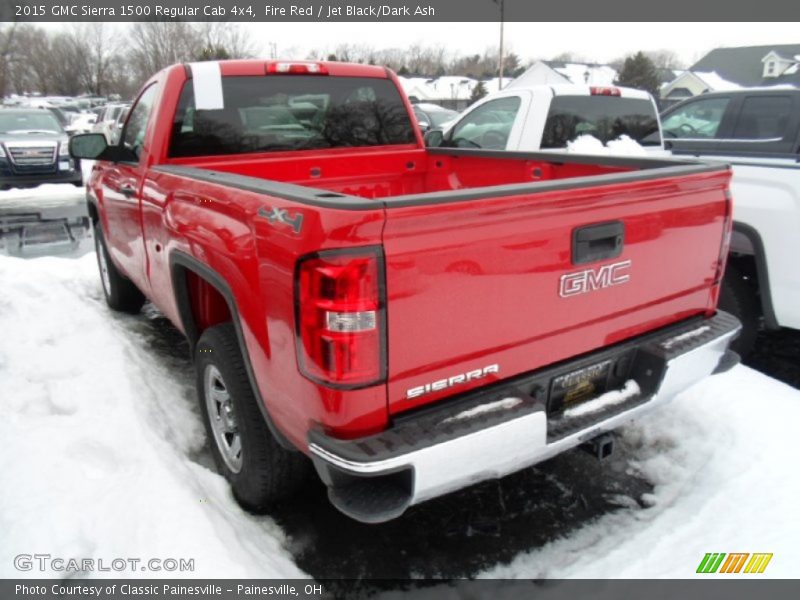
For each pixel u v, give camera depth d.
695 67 49.81
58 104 44.00
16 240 8.94
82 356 4.05
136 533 2.50
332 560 2.67
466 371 2.18
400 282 1.96
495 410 2.16
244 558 2.46
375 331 1.94
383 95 4.27
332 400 1.98
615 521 2.91
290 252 2.02
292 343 2.09
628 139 5.95
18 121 14.76
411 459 1.97
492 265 2.13
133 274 4.27
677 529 2.76
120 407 3.35
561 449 2.42
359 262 1.89
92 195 4.94
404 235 1.94
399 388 2.04
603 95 5.88
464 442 2.05
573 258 2.34
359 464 1.93
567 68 45.56
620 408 2.58
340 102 4.07
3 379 3.76
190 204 2.86
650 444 3.49
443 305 2.06
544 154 3.72
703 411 3.59
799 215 4.02
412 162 4.48
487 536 2.82
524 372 2.35
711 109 6.09
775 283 4.20
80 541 2.47
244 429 2.68
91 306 5.43
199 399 3.11
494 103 6.21
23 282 5.62
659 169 2.69
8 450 3.01
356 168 4.21
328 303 1.92
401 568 2.63
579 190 2.27
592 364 2.57
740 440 3.31
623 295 2.57
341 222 1.88
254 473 2.71
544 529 2.87
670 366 2.63
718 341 2.83
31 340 4.37
